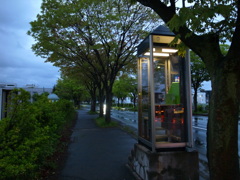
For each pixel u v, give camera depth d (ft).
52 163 16.87
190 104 13.52
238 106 8.87
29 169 10.07
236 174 8.78
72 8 36.68
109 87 49.55
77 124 50.62
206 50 10.01
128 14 38.81
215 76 9.43
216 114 9.03
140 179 14.05
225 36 14.49
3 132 10.02
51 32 40.27
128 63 51.21
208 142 9.56
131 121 62.64
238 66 8.73
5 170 8.70
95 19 37.27
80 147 24.86
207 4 12.97
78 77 76.74
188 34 9.83
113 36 39.91
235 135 8.85
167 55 16.19
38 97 21.45
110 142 27.99
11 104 11.10
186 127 13.70
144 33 41.11
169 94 14.87
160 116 14.52
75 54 49.47
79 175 15.19
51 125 17.75
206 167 18.31
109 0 37.76
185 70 13.98
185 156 12.96
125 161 18.79
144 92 16.06
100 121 52.42
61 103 34.42
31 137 11.03
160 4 11.93
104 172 15.85
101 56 53.78
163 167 12.67
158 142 13.67
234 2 12.82
